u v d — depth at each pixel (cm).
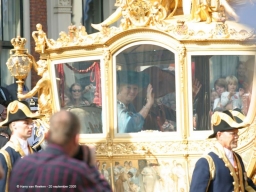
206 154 2689
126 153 3105
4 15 6044
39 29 3278
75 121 2062
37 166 2039
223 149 2689
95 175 2084
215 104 3097
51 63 3278
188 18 3216
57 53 3253
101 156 3133
